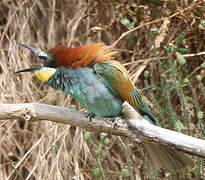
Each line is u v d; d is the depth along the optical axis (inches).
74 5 510.3
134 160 423.5
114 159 458.0
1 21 511.5
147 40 468.4
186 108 400.5
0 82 466.6
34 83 484.4
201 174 373.7
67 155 426.9
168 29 448.5
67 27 499.8
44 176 420.8
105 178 374.0
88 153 434.6
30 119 332.2
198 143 293.7
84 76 361.7
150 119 393.4
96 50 368.5
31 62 488.7
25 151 477.7
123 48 486.3
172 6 448.1
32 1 508.7
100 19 472.4
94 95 366.3
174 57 442.9
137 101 384.2
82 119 335.9
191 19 446.3
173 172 358.3
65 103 456.1
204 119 448.1
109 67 367.2
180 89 391.9
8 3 502.3
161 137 303.1
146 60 447.5
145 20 463.5
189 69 468.1
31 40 498.9
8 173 471.8
